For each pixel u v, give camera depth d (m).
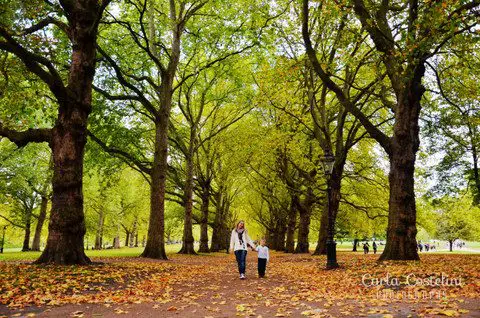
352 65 16.20
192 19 28.58
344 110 24.34
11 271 10.86
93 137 21.59
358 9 14.58
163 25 25.27
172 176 36.28
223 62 27.16
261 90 22.39
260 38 20.05
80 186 13.30
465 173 27.30
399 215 14.56
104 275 11.12
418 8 13.48
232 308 7.34
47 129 13.45
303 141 29.64
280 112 25.20
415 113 15.14
